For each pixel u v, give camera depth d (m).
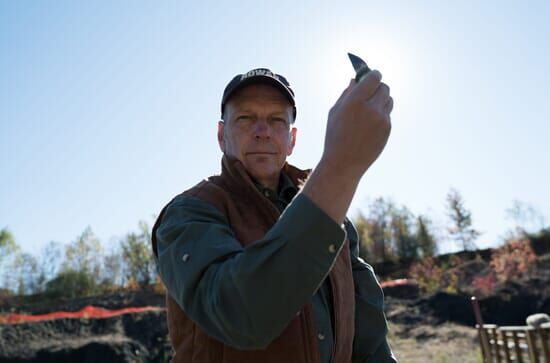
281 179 1.74
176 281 1.16
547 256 32.09
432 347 20.97
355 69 1.05
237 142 1.66
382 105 0.99
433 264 38.66
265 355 1.25
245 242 1.36
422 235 42.72
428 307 27.91
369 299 1.77
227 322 1.01
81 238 34.25
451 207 42.12
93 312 23.64
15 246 32.00
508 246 33.97
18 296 31.44
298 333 1.31
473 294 28.94
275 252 0.96
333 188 0.97
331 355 1.43
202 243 1.16
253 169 1.64
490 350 10.99
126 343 20.23
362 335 1.72
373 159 0.99
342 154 0.97
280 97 1.68
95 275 34.12
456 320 26.52
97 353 19.23
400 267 41.50
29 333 20.22
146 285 34.00
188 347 1.31
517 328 8.75
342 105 0.99
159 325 22.42
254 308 0.96
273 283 0.95
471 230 41.16
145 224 35.06
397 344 22.11
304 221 0.96
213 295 1.03
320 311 1.43
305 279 0.95
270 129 1.64
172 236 1.24
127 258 34.62
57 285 32.31
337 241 0.97
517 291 28.64
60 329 21.06
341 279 1.55
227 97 1.68
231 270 1.01
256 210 1.48
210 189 1.44
